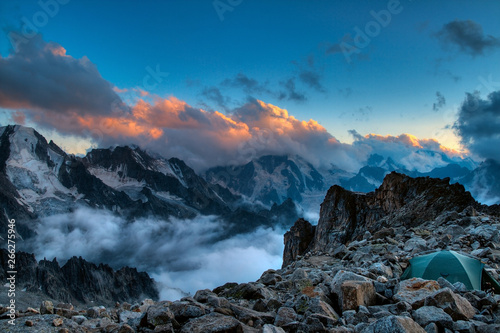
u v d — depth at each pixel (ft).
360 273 51.72
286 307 39.45
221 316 34.91
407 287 42.22
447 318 32.91
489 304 38.60
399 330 28.25
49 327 37.52
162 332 33.58
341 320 36.04
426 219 138.62
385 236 93.76
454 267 49.73
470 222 93.81
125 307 50.67
